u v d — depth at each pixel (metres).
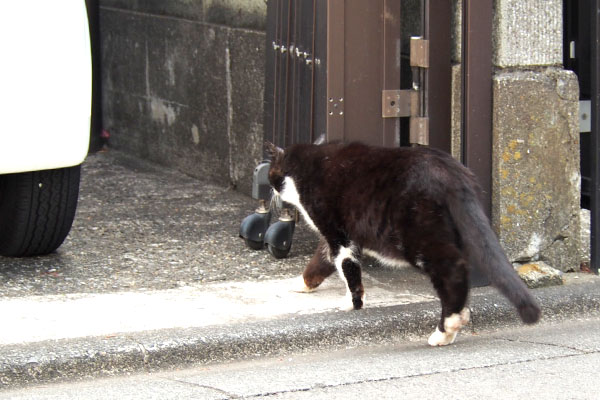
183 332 4.88
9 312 5.20
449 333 5.01
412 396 4.22
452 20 5.82
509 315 5.48
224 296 5.59
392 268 6.17
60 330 4.92
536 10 5.76
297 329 5.02
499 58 5.76
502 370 4.59
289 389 4.34
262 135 7.84
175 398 4.24
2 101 5.16
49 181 5.93
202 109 8.74
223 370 4.73
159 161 9.59
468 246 4.83
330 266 5.55
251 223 6.54
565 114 5.89
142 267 6.20
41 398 4.29
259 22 7.77
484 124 5.77
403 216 4.90
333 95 5.73
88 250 6.56
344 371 4.61
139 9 9.61
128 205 7.87
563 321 5.62
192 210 7.73
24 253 6.27
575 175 6.00
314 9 5.82
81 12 5.43
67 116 5.36
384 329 5.19
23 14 5.16
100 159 9.84
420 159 4.95
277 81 6.49
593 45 5.91
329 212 5.25
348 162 5.20
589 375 4.51
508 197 5.84
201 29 8.60
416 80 5.88
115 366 4.66
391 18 5.77
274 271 6.16
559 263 6.07
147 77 9.61
